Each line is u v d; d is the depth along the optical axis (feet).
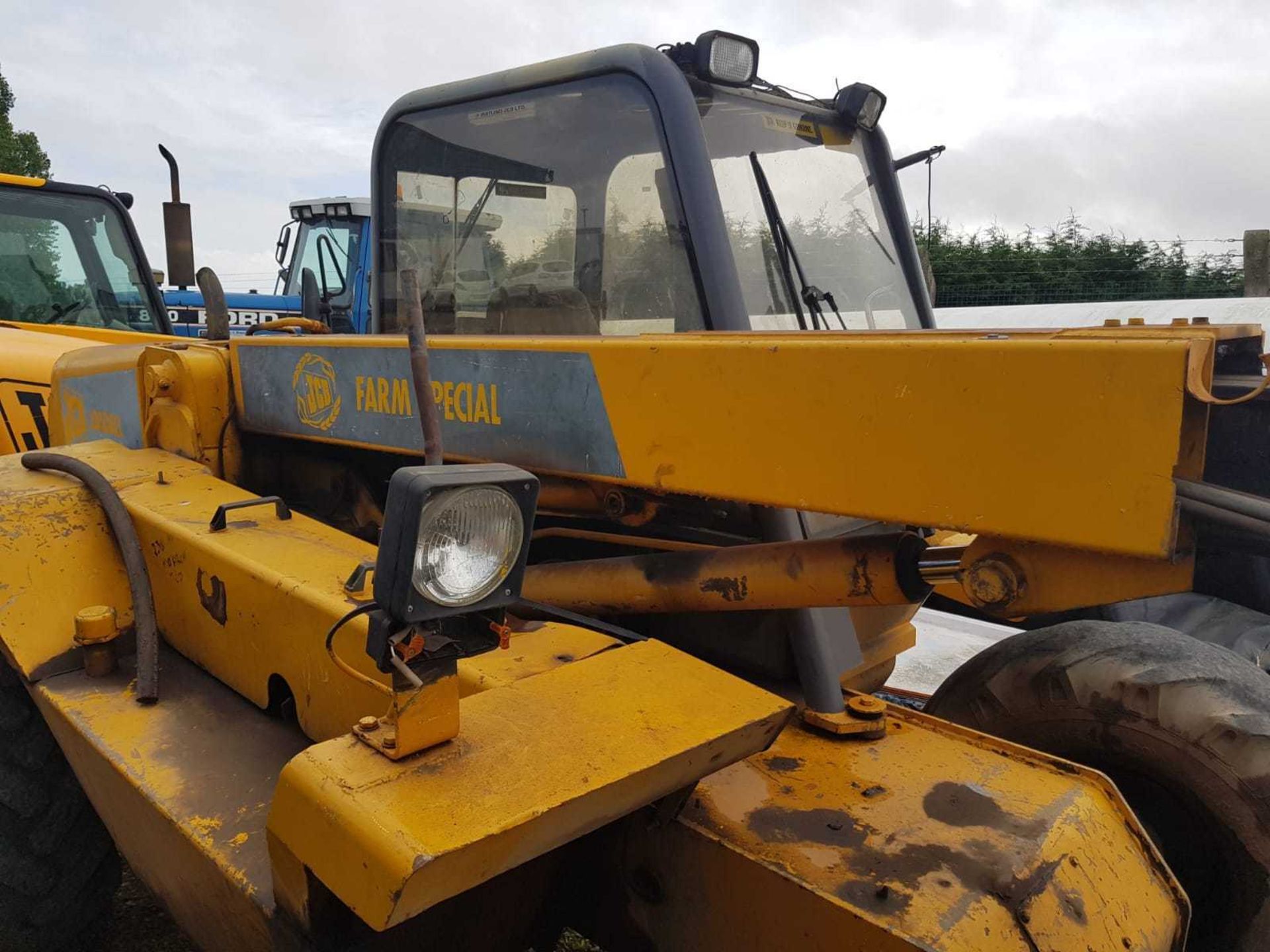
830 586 5.72
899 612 8.28
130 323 17.99
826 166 8.98
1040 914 4.49
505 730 4.44
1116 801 5.33
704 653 7.00
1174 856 6.44
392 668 4.05
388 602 3.85
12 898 7.26
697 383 5.60
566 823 4.04
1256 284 24.48
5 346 14.51
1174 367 4.15
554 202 8.05
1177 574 4.40
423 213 9.20
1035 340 4.56
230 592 6.68
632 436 5.95
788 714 4.83
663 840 5.08
